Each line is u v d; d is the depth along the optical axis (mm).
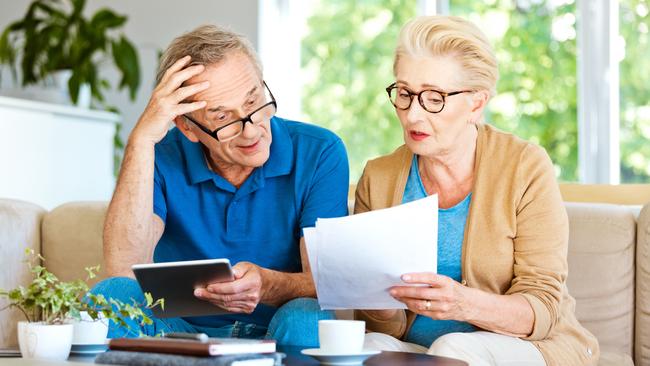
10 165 3564
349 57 4605
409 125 1993
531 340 1884
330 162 2221
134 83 4613
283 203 2215
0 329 2416
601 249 2287
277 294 2004
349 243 1713
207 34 2117
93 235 2588
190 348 1442
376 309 2039
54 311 1589
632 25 4070
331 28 4645
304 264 2127
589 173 4125
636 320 2258
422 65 1953
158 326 1981
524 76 4242
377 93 4543
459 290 1768
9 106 3537
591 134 4121
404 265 1710
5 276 2484
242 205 2230
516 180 2018
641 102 4062
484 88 1985
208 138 2123
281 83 4715
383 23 4535
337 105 4625
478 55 1961
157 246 2309
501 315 1831
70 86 4371
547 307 1900
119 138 4660
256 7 4688
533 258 1978
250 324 2186
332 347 1555
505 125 4285
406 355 1659
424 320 2045
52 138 3797
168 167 2268
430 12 4406
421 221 1680
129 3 4984
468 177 2082
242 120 2068
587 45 4121
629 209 2373
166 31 4914
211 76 2064
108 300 1860
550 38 4203
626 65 4086
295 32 4719
